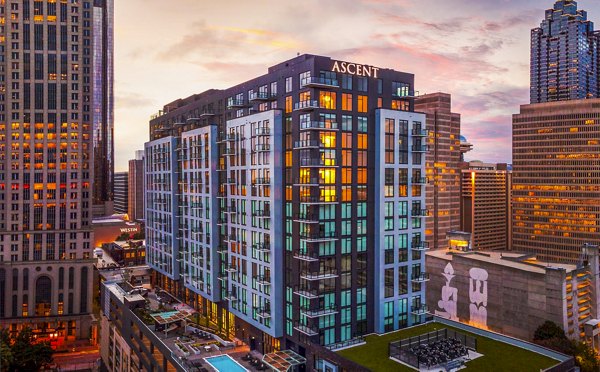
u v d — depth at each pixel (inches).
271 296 4052.7
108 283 6240.2
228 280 4813.0
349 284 3927.2
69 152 6939.0
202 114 5369.1
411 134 4232.3
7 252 6688.0
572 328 5693.9
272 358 3710.6
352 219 3944.4
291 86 4005.9
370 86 4077.3
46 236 6815.9
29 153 6806.1
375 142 4082.2
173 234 6063.0
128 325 5054.1
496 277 6127.0
